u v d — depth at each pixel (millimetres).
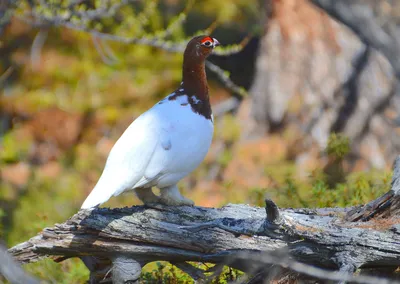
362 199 8656
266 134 16391
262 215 6934
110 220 6730
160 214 6801
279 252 5914
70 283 8352
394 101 15969
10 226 11344
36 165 15438
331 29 16344
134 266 6879
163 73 17516
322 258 6535
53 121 16500
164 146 6484
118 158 6426
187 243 6707
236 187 12648
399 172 6773
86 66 17234
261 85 16531
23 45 17422
